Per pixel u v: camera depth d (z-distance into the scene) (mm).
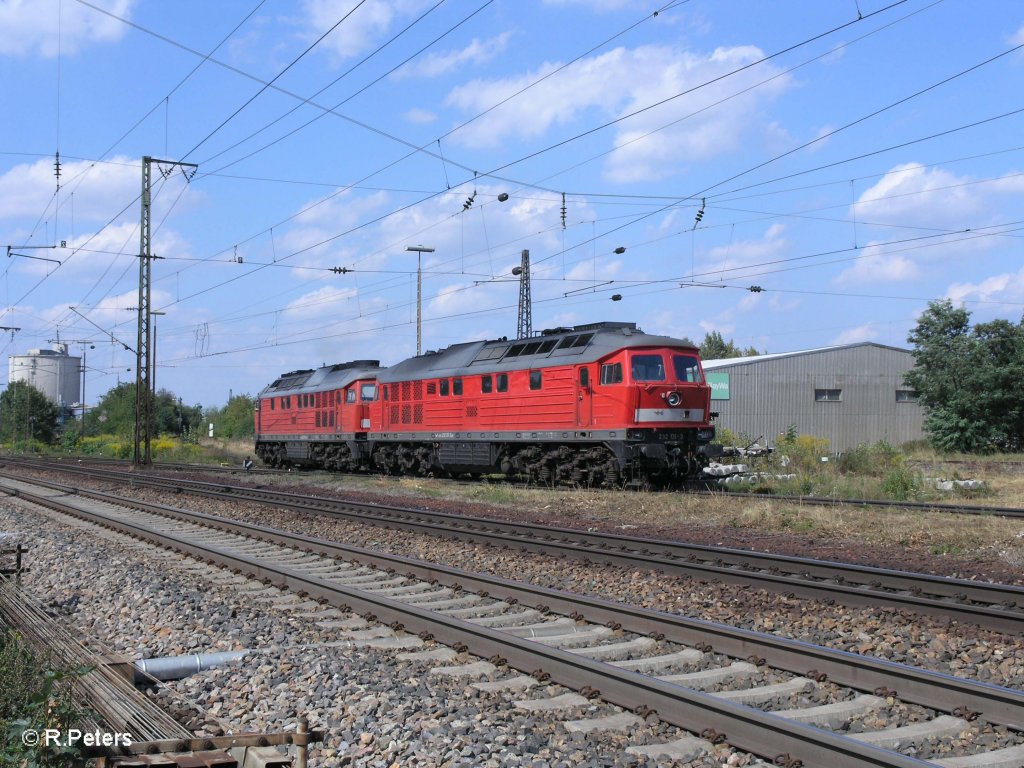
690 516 19141
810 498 20688
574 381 24906
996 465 34000
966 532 15367
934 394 47156
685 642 8773
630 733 6477
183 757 5578
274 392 46219
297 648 8812
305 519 20312
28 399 94812
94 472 38656
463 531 16469
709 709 6359
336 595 11102
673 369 24000
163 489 29969
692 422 24234
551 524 18875
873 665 7168
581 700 7164
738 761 5918
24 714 6258
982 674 7770
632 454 23250
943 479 26734
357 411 36219
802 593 10859
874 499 21188
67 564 14820
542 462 26594
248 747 5738
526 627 9539
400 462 34062
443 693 7312
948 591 10875
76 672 6770
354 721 6656
